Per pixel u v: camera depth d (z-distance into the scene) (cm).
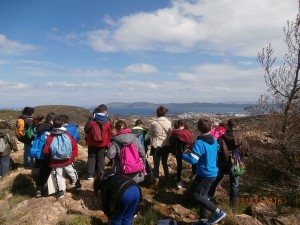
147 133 468
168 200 403
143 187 450
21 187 496
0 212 393
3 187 500
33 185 498
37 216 372
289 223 329
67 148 410
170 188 437
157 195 418
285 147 417
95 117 443
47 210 384
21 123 562
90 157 455
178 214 364
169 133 439
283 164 425
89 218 359
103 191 301
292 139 414
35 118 577
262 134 452
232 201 362
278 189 393
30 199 425
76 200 409
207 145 322
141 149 357
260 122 453
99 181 309
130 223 299
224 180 456
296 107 422
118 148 353
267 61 441
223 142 356
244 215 342
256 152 433
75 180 427
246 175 429
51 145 406
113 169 355
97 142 441
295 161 421
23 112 577
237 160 352
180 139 418
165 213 370
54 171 414
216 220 321
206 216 328
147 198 411
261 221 340
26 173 533
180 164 427
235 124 364
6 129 558
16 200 434
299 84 422
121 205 287
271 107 444
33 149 434
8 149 553
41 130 449
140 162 355
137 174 354
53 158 407
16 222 362
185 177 490
